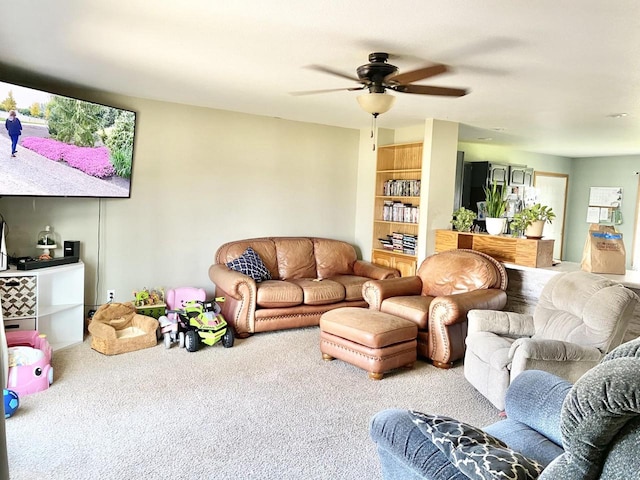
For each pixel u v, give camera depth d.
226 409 2.96
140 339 4.03
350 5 2.21
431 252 5.37
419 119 5.30
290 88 4.00
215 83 3.91
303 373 3.62
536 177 8.41
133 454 2.41
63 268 3.99
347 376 3.59
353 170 6.34
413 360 3.78
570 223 8.99
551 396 1.81
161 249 4.96
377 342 3.49
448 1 2.11
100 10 2.40
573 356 2.78
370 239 6.21
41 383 3.13
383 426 1.57
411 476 1.46
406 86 3.07
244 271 4.79
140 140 4.71
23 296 3.74
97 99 4.41
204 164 5.14
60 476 2.20
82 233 4.49
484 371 3.11
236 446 2.52
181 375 3.49
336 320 3.80
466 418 2.95
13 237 4.16
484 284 4.13
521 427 1.85
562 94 3.78
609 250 3.94
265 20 2.45
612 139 6.22
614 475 0.95
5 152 3.47
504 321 3.40
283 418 2.87
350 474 2.30
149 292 4.90
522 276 4.33
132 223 4.76
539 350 2.70
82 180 4.10
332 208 6.20
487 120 5.20
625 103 3.99
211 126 5.14
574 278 3.27
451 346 3.82
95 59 3.32
